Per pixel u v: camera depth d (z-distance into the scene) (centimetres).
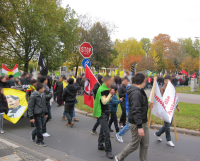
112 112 551
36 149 455
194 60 5212
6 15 1850
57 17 2119
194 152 441
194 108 941
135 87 322
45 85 589
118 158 342
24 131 604
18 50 2089
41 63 825
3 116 600
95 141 516
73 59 3222
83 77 1538
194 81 1858
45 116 512
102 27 3077
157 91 423
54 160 394
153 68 4419
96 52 3072
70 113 672
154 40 5950
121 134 504
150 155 422
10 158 377
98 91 408
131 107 314
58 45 2359
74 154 427
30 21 1908
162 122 659
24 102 691
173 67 5853
